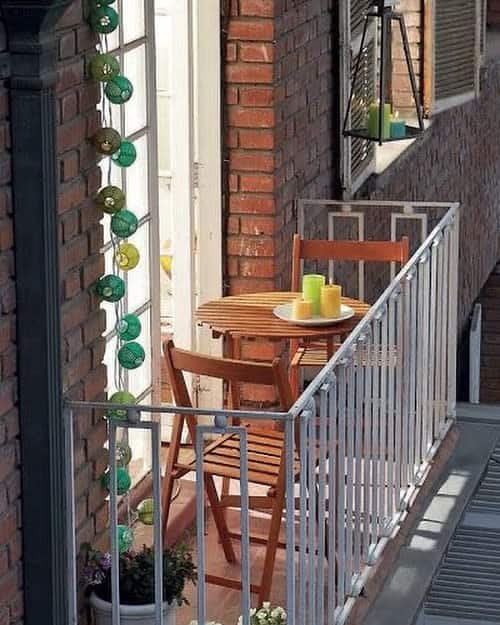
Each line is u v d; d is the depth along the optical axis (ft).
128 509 19.60
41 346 16.38
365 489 20.25
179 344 25.53
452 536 22.58
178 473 20.43
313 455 17.44
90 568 17.61
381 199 32.65
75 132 17.16
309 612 18.08
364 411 20.51
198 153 25.25
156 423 16.71
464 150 42.29
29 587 16.89
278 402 25.76
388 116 27.61
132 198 22.15
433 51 35.42
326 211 29.01
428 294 23.38
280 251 25.98
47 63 15.99
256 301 23.49
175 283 25.35
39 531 16.75
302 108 26.96
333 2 28.60
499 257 49.70
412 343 22.48
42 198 16.12
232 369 18.80
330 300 22.43
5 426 16.30
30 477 16.63
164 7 24.52
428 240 22.93
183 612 20.16
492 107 46.44
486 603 21.13
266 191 25.52
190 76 24.80
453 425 26.05
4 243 16.06
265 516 22.84
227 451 20.51
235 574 21.07
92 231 17.76
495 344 48.62
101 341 18.12
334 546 18.47
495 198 48.16
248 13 25.03
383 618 19.90
